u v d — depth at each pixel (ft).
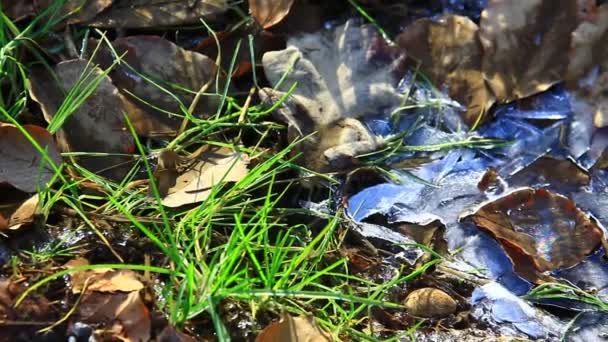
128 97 1.93
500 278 1.90
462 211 1.95
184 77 1.96
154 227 1.84
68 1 1.99
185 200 1.86
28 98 1.93
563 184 1.96
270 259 1.87
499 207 1.92
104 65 1.95
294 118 1.95
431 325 1.84
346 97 1.98
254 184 1.90
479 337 1.83
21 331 1.71
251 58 1.99
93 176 1.86
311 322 1.75
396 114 1.99
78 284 1.73
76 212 1.84
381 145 1.97
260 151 1.94
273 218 1.90
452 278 1.89
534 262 1.88
